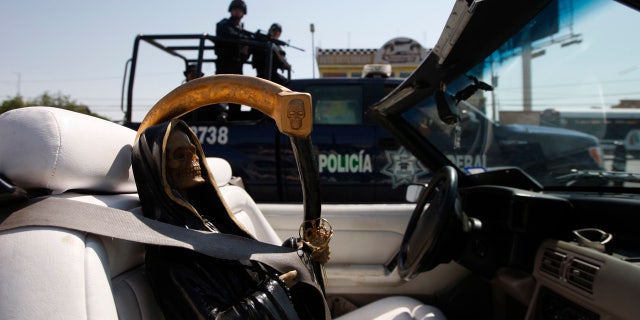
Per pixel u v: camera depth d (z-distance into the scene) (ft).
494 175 7.34
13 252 2.54
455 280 7.28
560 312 4.68
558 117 6.48
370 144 13.10
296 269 3.65
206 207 3.91
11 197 2.74
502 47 5.82
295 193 13.12
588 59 5.73
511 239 5.51
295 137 3.32
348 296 7.45
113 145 3.60
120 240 3.21
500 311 6.06
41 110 3.08
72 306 2.45
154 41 14.61
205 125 13.42
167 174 3.59
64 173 3.03
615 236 4.84
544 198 5.21
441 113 7.22
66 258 2.58
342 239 7.75
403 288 7.30
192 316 2.97
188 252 3.23
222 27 14.25
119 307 2.94
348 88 13.47
